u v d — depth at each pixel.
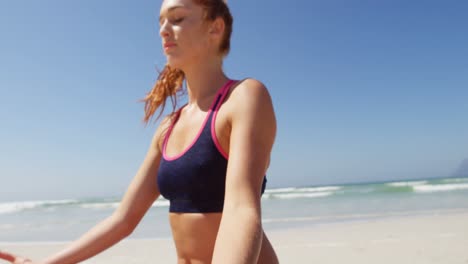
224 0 1.58
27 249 9.48
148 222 16.09
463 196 20.45
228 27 1.58
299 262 6.70
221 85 1.50
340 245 7.96
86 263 7.21
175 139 1.48
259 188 1.08
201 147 1.32
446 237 8.02
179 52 1.47
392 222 11.29
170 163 1.40
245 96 1.25
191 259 1.38
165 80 1.86
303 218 14.48
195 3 1.48
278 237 9.73
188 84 1.56
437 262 6.06
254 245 0.91
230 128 1.29
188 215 1.37
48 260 1.60
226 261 0.88
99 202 43.78
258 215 0.97
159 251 8.23
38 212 31.70
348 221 12.49
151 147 1.72
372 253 7.00
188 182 1.34
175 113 1.64
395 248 7.27
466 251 6.59
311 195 30.80
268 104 1.27
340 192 32.12
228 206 1.01
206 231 1.33
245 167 1.09
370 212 15.48
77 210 32.34
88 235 1.65
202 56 1.49
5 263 3.59
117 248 8.71
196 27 1.47
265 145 1.19
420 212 13.95
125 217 1.66
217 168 1.31
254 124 1.19
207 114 1.36
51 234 13.50
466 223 9.83
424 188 29.23
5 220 23.39
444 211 13.70
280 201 26.88
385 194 26.86
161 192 1.49
